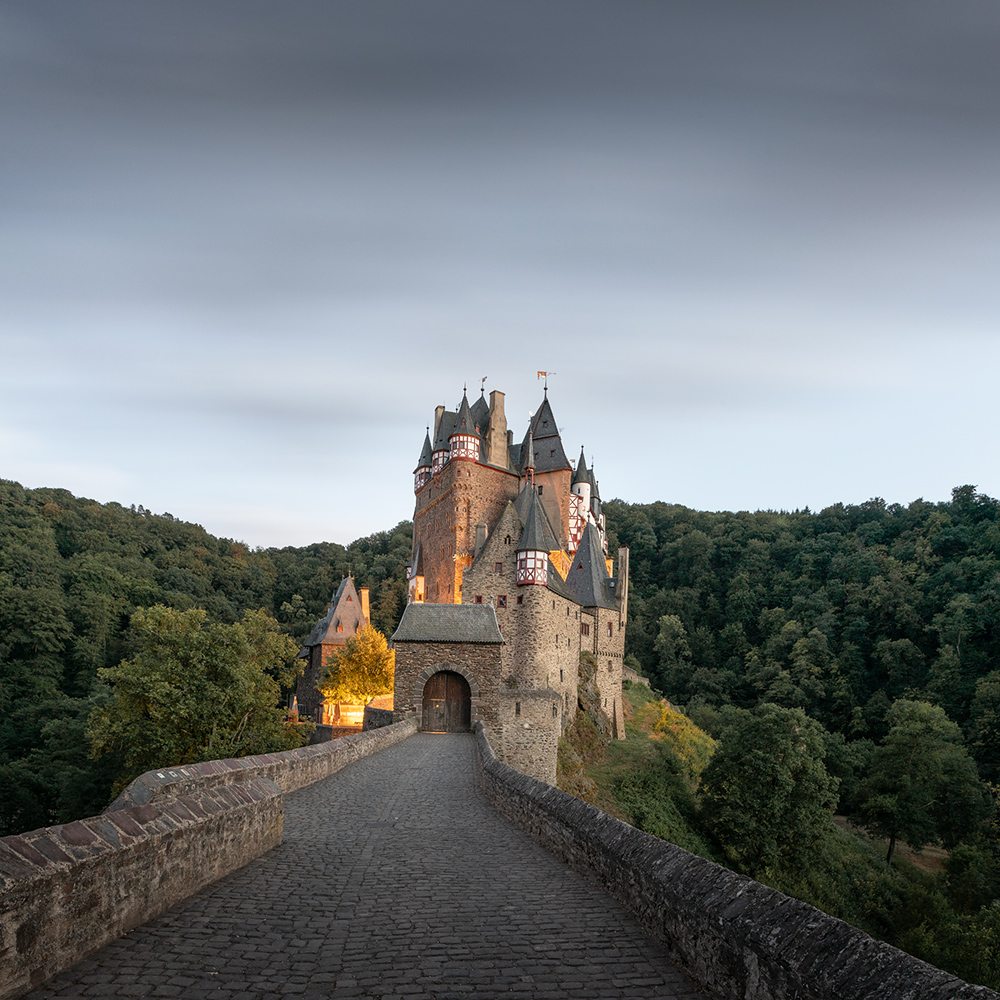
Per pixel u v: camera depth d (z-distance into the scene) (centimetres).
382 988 554
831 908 4072
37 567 8812
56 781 4606
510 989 562
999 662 9712
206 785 1156
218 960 592
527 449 7238
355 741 2250
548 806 1106
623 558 6969
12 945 500
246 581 13100
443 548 6850
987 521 12338
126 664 3394
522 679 4953
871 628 11375
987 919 3503
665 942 666
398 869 933
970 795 5969
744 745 4503
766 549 14500
